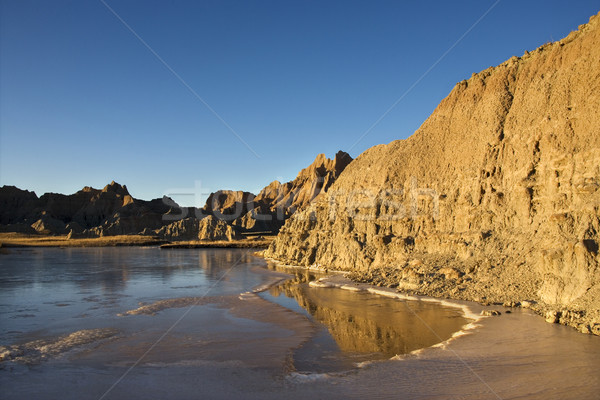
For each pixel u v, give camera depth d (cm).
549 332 2005
